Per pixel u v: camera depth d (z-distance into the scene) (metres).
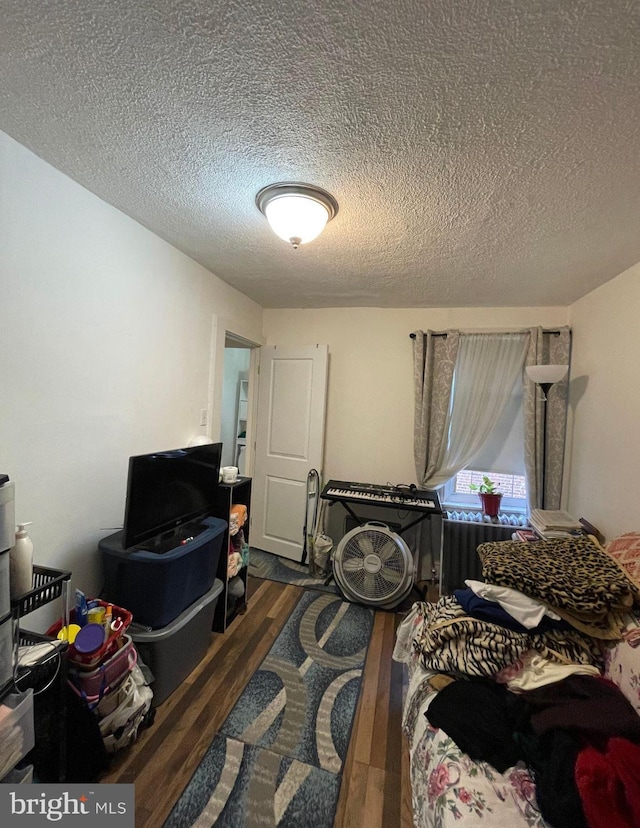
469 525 2.68
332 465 3.31
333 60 0.87
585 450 2.42
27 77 0.96
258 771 1.38
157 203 1.61
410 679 1.50
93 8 0.78
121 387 1.77
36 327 1.35
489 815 0.89
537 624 1.34
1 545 0.98
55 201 1.39
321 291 2.78
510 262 2.01
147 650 1.60
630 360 1.93
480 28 0.78
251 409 3.46
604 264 1.96
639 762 0.90
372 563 2.52
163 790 1.29
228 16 0.78
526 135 1.08
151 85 0.97
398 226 1.67
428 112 1.01
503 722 1.12
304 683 1.82
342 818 1.23
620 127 1.03
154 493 1.64
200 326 2.38
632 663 1.17
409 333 3.11
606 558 1.57
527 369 2.43
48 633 1.36
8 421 1.28
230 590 2.29
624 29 0.76
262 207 1.56
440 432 2.90
